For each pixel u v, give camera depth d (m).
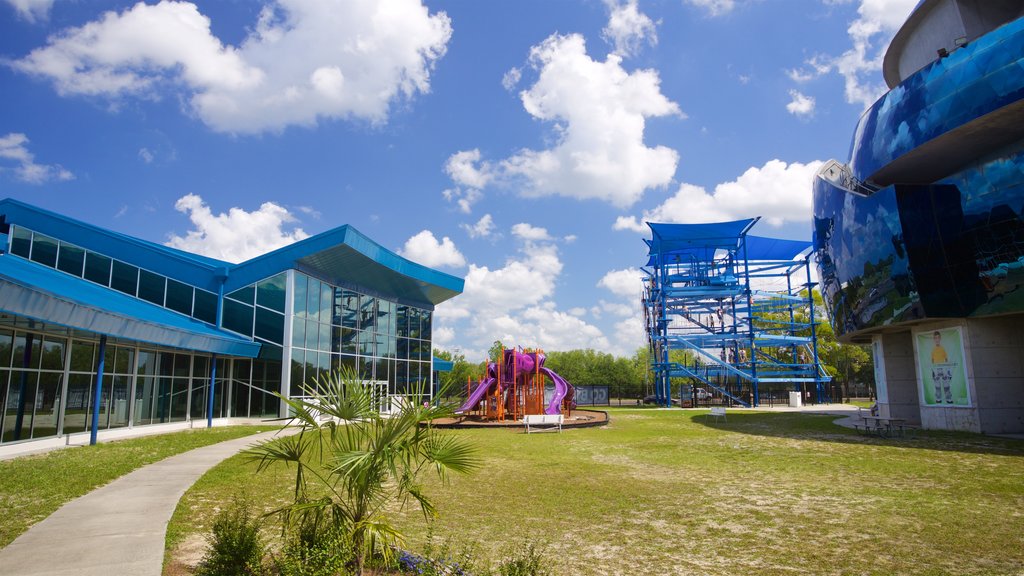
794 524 9.47
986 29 24.69
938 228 23.06
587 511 10.48
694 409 47.06
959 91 20.34
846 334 31.16
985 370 22.86
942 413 24.72
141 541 7.89
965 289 22.83
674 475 14.34
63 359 20.41
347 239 30.14
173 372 26.98
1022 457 16.36
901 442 20.39
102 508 9.97
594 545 8.38
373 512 6.70
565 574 7.16
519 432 26.23
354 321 37.38
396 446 6.47
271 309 30.92
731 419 34.38
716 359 51.72
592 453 18.75
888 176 25.28
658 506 10.87
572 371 89.50
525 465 16.09
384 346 40.91
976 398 22.84
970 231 22.25
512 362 31.92
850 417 34.06
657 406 54.59
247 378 30.83
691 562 7.61
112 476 13.27
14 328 18.19
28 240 28.64
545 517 10.03
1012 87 18.78
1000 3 24.66
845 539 8.58
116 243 29.86
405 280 38.59
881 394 30.92
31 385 18.86
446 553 7.65
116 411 23.17
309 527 6.55
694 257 59.94
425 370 46.41
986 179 21.73
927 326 25.59
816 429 26.38
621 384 86.38
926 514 10.02
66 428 20.44
